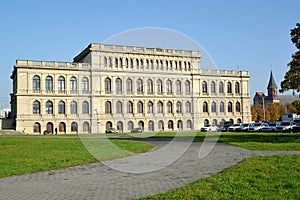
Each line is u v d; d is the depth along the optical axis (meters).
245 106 123.50
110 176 16.53
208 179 14.50
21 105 97.38
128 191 13.06
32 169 18.70
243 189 12.23
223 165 19.59
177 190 12.52
